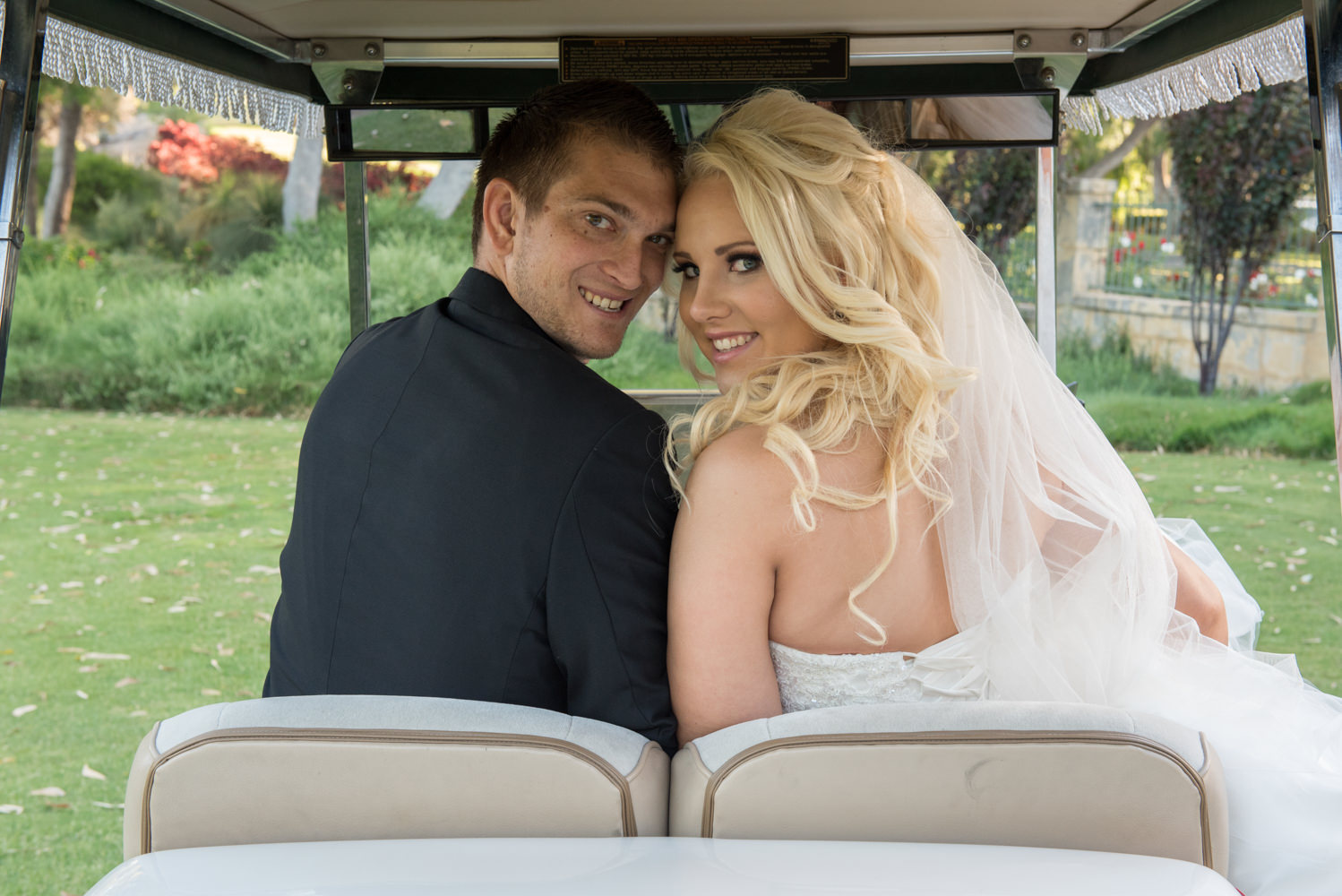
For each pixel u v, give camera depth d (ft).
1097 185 28.73
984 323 4.80
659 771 3.57
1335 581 18.04
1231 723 4.49
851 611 4.32
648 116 5.01
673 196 5.03
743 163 4.56
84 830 11.30
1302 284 27.91
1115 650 4.75
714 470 4.20
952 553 4.51
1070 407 5.10
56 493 23.65
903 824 3.32
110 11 5.52
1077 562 4.91
